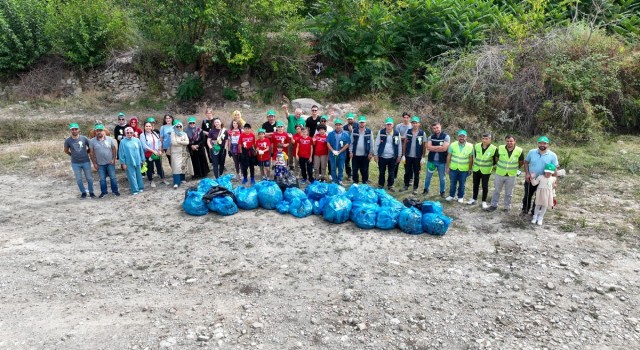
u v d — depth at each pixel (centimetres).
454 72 1520
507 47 1488
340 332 525
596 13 1600
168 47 1731
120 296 597
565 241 741
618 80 1323
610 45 1411
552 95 1346
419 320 547
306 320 546
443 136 925
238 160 1030
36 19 1886
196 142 1071
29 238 773
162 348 495
